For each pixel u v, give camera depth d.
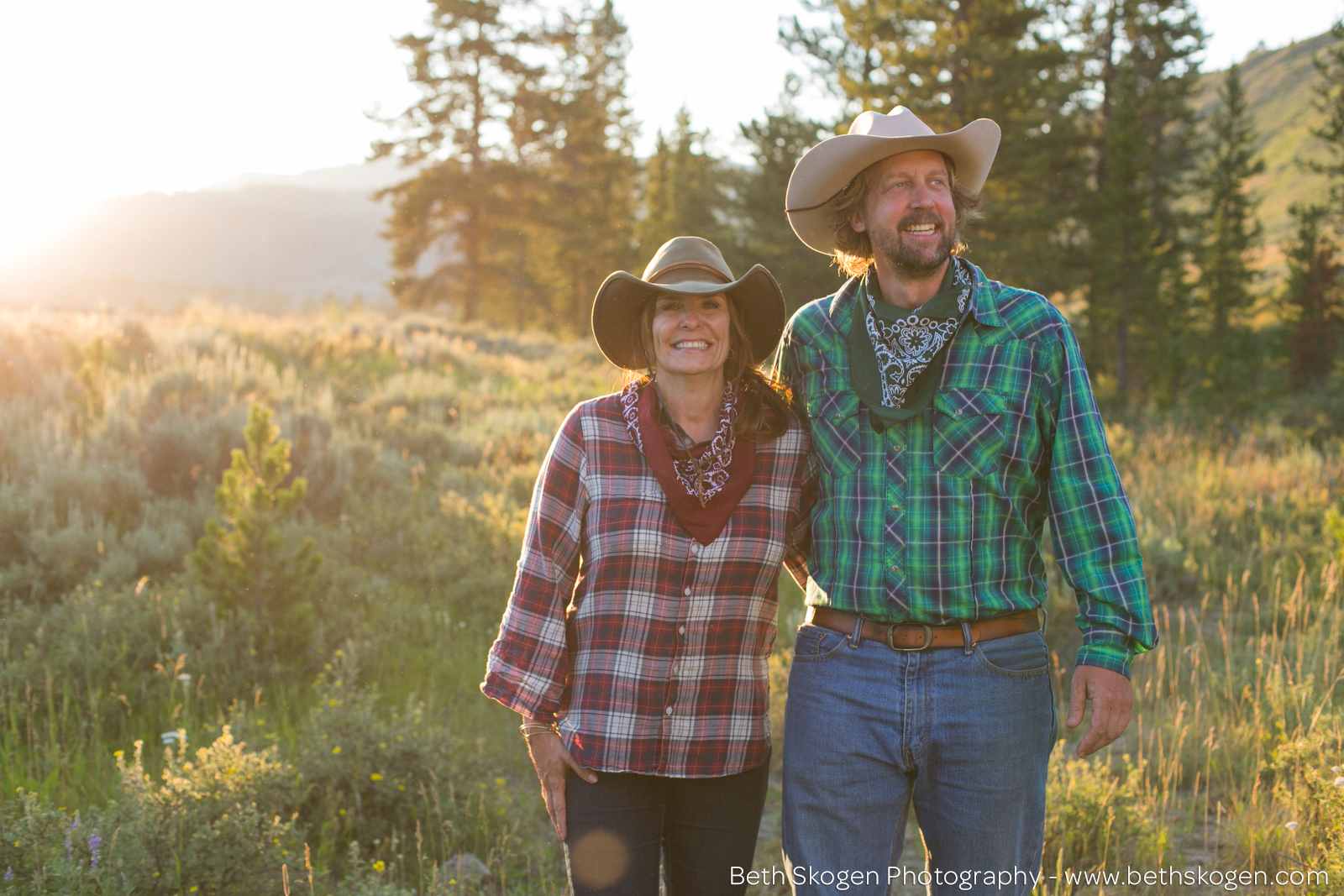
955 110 23.95
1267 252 62.94
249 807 3.14
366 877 3.18
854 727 2.25
